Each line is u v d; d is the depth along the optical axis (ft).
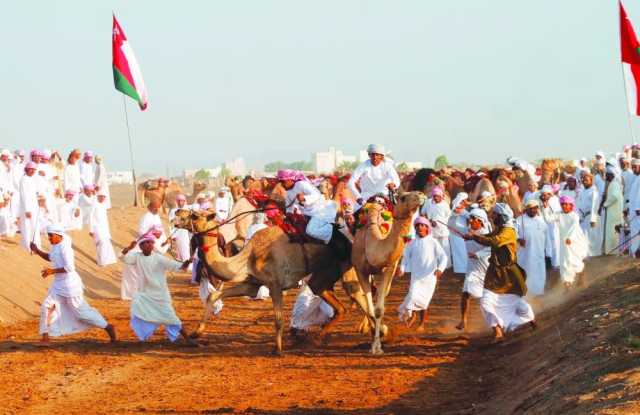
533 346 37.91
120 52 71.97
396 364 38.91
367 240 41.14
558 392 26.53
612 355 28.68
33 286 64.39
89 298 69.36
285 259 42.42
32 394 34.86
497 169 73.20
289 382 36.09
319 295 44.11
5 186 74.90
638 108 60.03
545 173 78.89
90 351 44.39
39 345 46.14
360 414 30.04
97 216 76.84
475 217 44.70
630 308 37.24
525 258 51.11
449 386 34.19
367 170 46.85
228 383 36.24
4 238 74.84
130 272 66.23
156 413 31.12
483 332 46.73
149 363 41.09
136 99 73.05
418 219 45.93
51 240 45.68
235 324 53.31
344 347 44.06
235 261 42.34
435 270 45.96
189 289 75.72
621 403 22.08
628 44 59.98
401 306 45.91
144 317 45.21
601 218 67.26
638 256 59.52
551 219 56.75
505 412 27.73
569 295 51.42
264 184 60.39
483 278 45.34
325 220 43.39
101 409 32.09
